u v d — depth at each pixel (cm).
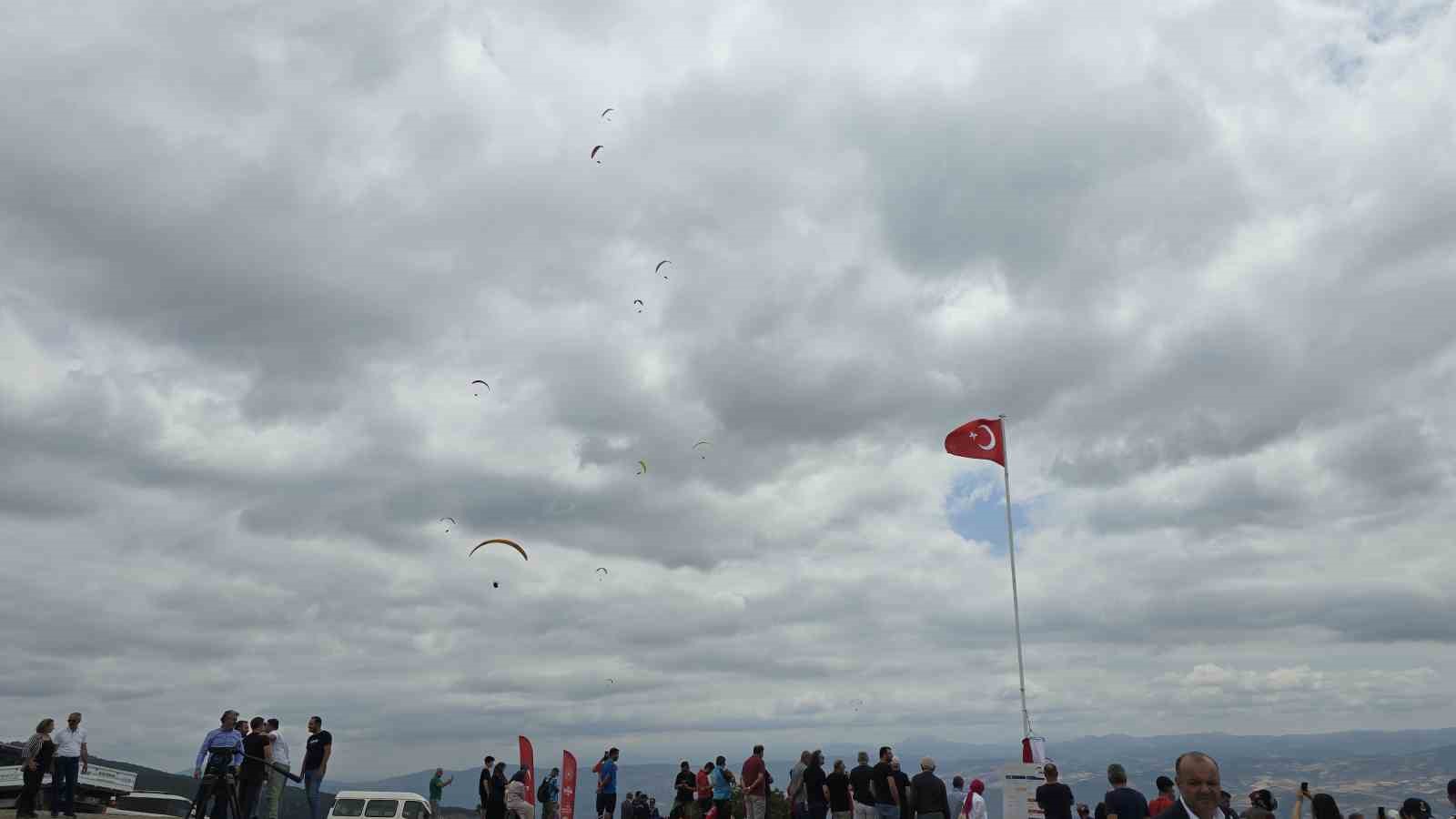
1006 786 2641
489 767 3588
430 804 3631
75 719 2461
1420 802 1639
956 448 3716
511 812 3391
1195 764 650
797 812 2956
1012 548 3591
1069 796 1964
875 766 2638
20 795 2453
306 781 2567
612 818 3647
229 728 2162
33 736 2425
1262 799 1526
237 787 2261
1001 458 3681
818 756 2838
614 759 3694
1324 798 1566
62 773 2423
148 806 3278
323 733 2612
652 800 4312
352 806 3359
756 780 3047
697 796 3703
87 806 2884
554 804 4100
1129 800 1664
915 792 2355
